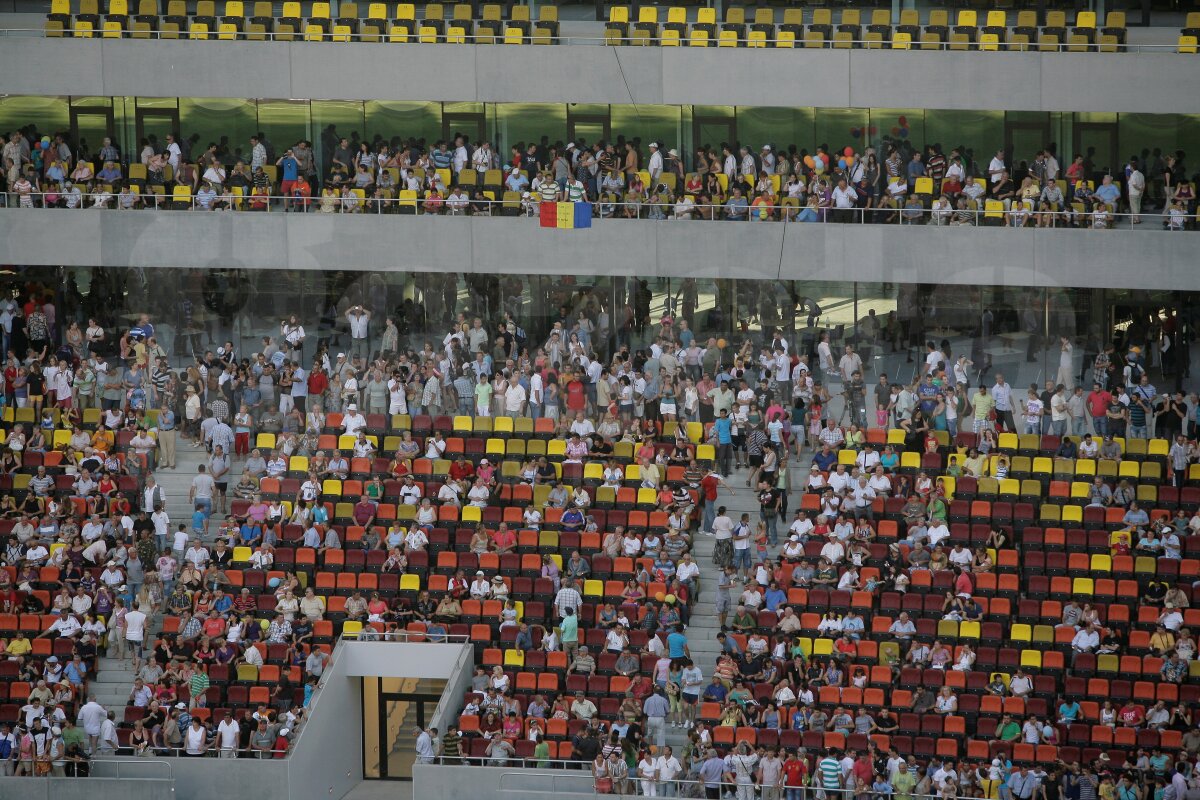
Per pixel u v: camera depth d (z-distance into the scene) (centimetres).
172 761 12281
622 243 15250
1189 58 14800
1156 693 12281
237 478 14700
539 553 13662
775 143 15550
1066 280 14775
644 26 15550
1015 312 15075
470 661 13012
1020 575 13300
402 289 15688
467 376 15075
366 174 15575
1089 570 13275
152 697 12738
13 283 15888
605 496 14025
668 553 13325
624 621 12938
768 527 13650
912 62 15138
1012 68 15012
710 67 15375
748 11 15862
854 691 12362
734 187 15275
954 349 15175
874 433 14538
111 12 16200
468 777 12162
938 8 15700
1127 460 14225
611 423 14525
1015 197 15138
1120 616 12888
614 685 12625
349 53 15650
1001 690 12344
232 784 12281
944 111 15338
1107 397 14438
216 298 15800
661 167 15488
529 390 15012
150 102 15962
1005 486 13875
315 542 13800
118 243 15562
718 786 11756
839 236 15000
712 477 13700
